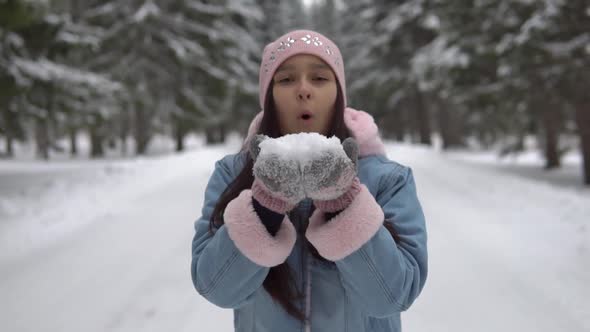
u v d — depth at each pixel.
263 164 0.77
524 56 8.83
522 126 14.14
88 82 9.06
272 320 1.12
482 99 11.40
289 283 1.09
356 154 0.80
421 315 3.22
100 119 11.74
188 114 18.03
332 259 0.88
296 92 1.08
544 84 9.34
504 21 9.43
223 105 19.92
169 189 8.37
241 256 0.92
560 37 8.48
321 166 0.74
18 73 7.63
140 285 3.81
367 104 25.02
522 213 5.91
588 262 3.89
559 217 5.39
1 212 6.30
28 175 11.15
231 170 1.24
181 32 17.06
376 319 1.14
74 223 6.06
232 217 0.90
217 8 17.72
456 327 3.04
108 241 5.11
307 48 1.08
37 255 4.76
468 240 4.91
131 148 35.94
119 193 8.05
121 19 16.83
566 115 11.66
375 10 24.20
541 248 4.43
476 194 7.63
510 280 3.76
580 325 2.95
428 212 6.39
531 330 2.97
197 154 14.46
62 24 8.49
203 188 8.34
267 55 1.17
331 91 1.11
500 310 3.26
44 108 8.83
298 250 1.12
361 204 0.85
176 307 3.37
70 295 3.70
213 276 0.95
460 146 29.48
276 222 0.90
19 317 3.35
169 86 17.28
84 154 28.81
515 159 18.25
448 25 12.21
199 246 1.08
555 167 14.59
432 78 13.67
